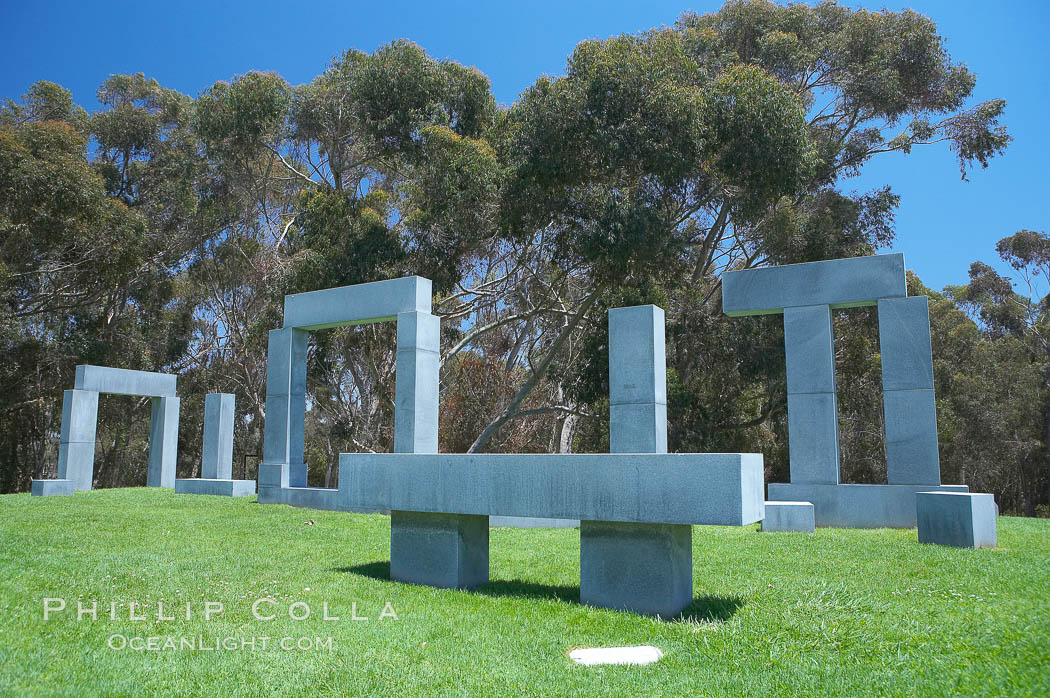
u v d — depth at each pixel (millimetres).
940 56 26844
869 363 27062
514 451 32031
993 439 32000
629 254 21281
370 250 23578
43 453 34188
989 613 6812
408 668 5496
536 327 32844
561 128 21531
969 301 37875
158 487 22891
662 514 6773
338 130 28281
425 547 8453
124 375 23281
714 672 5477
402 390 14305
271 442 17094
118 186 35281
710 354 25562
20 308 30672
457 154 23406
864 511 13992
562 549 11297
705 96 21891
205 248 34125
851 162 27672
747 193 22625
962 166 27984
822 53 27047
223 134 27562
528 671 5484
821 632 6320
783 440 31203
